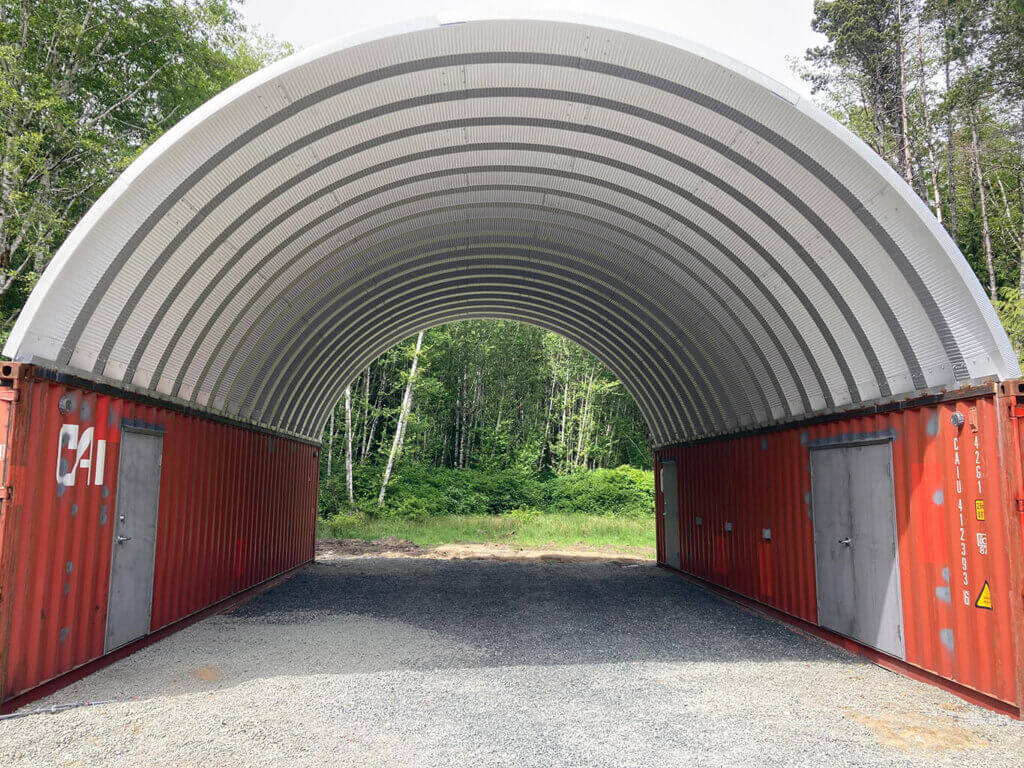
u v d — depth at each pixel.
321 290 11.30
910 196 6.05
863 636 7.37
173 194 6.62
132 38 17.80
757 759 4.47
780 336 9.11
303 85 6.51
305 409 14.55
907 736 4.93
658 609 10.30
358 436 32.25
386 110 7.27
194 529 8.80
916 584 6.48
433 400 39.22
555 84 7.06
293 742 4.71
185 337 8.23
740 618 9.68
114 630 6.79
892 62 28.53
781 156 6.91
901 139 28.84
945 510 6.11
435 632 8.49
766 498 9.92
